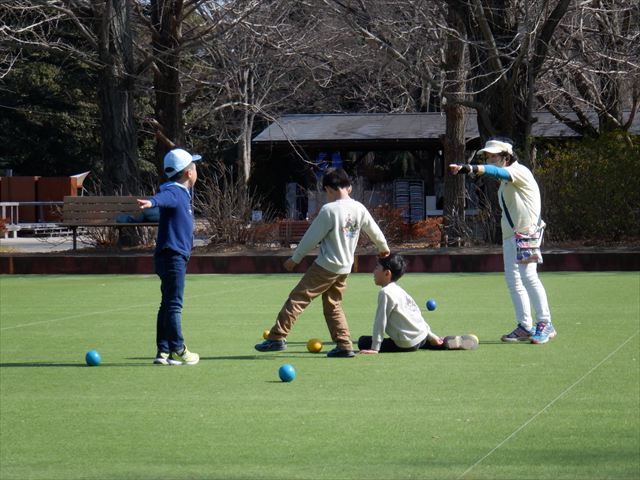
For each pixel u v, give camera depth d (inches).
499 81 2484.0
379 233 1045.8
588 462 602.2
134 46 3253.0
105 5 2679.6
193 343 1158.3
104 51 2741.1
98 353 1077.8
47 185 4968.0
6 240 3846.0
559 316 1384.1
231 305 1589.6
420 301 1605.6
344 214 1024.9
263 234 2591.0
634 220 2407.7
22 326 1341.0
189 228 999.6
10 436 693.3
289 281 2073.1
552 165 2465.6
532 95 2544.3
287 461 615.5
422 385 869.2
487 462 605.3
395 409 767.7
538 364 979.3
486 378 901.8
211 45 3201.3
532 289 1134.4
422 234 2898.6
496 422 717.9
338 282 1035.3
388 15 2896.2
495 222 2556.6
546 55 2571.4
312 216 3043.8
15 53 4800.7
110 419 745.0
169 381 904.9
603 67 3016.7
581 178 2428.6
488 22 2534.5
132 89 2810.0
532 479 567.2
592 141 2469.2
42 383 900.6
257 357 1045.8
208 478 580.7
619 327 1262.3
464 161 2918.3
